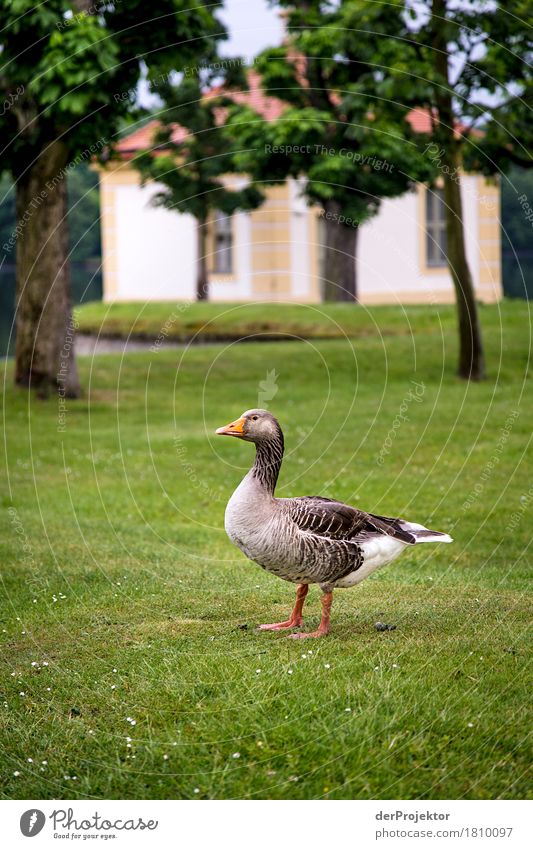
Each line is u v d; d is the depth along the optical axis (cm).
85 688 596
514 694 558
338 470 1272
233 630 689
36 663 632
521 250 4847
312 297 3372
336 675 584
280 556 634
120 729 547
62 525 1048
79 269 5772
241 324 2462
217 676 598
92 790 505
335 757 507
